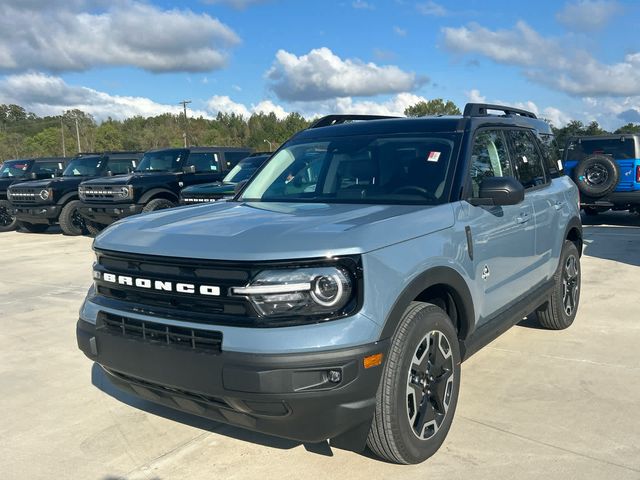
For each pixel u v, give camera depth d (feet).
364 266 8.98
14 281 28.30
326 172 13.62
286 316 8.71
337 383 8.65
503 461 10.47
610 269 27.04
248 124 442.09
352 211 11.01
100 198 40.98
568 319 18.02
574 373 14.49
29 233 50.06
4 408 13.50
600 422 11.87
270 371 8.46
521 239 14.08
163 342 9.46
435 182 12.11
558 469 10.18
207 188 36.99
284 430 9.00
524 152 15.65
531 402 12.87
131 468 10.71
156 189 41.04
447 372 10.93
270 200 13.62
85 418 12.85
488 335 12.64
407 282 9.66
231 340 8.71
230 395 8.73
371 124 14.47
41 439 11.94
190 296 9.20
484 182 11.73
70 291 25.76
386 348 9.16
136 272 9.89
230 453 11.08
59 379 15.25
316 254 8.75
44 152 360.48
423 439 10.33
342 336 8.66
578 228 18.39
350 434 9.71
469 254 11.57
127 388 10.71
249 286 8.70
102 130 361.10
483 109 14.60
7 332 19.63
